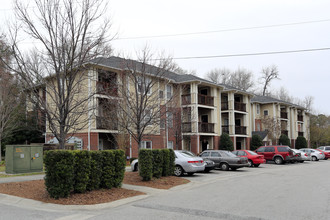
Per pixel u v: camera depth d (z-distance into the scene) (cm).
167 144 2573
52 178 926
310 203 872
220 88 3416
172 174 1559
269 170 2055
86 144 2142
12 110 2045
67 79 1171
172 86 2655
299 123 5409
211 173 1830
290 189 1159
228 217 717
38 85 1116
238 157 1980
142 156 1332
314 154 3362
